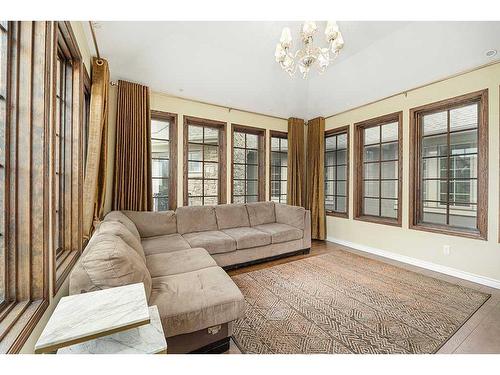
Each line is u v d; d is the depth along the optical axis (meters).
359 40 2.83
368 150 4.12
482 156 2.68
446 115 3.10
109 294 1.00
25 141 1.08
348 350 1.58
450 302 2.21
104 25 2.25
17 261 1.08
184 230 3.32
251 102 4.10
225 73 3.38
